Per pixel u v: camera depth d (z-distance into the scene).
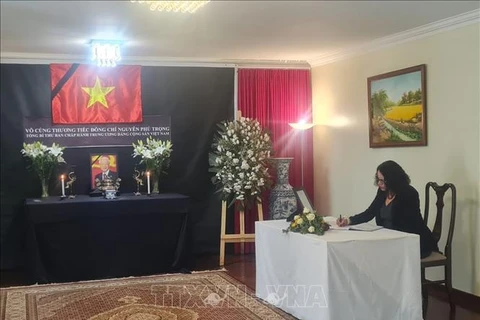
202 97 6.50
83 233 5.37
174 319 4.04
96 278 5.44
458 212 4.59
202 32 4.95
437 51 4.80
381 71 5.53
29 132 5.98
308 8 4.17
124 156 6.25
